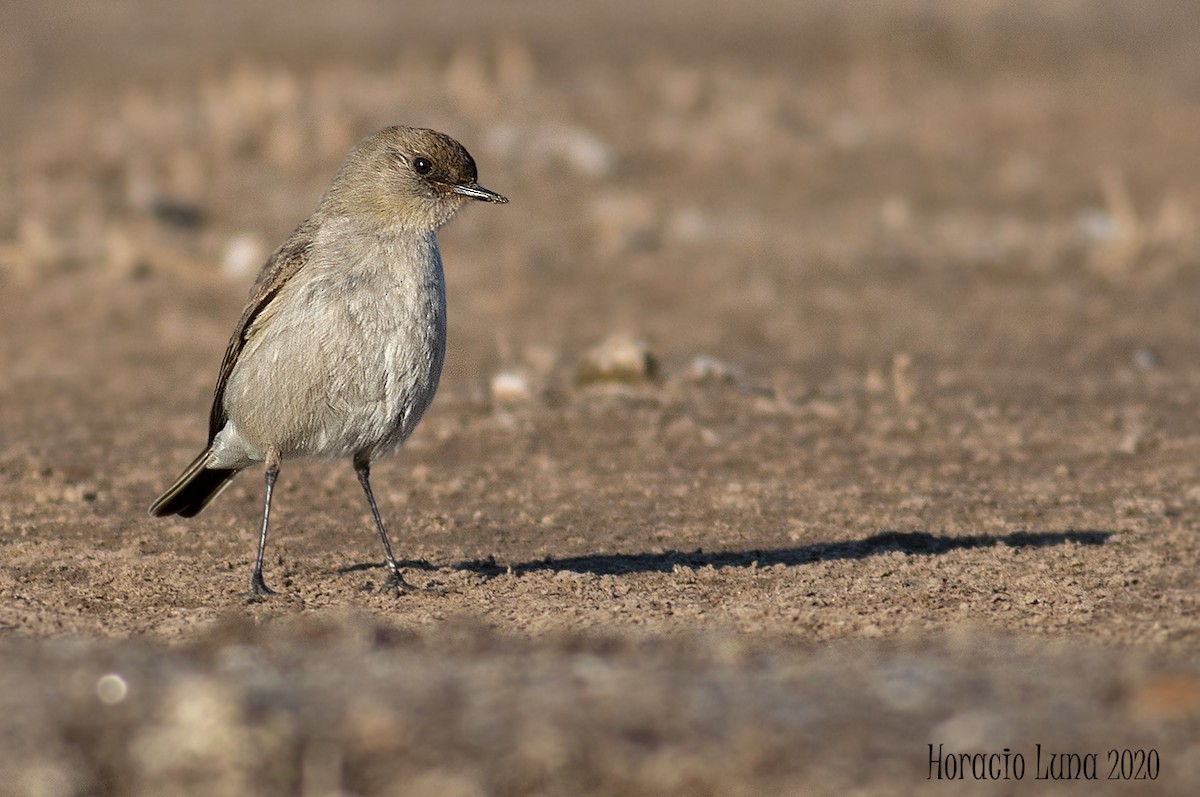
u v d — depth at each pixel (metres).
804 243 24.73
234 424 10.39
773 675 7.09
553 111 30.19
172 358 19.36
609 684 6.84
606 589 10.13
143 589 10.18
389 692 6.70
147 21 42.56
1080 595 9.75
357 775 6.00
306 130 28.09
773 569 10.83
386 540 10.30
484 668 7.16
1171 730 6.32
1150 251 24.62
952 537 12.02
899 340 20.25
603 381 17.67
